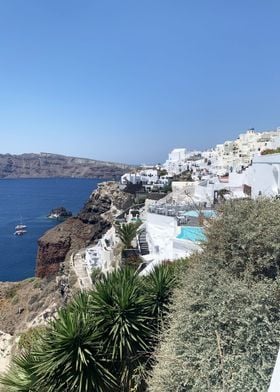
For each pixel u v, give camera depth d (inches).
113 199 3410.4
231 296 275.0
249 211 333.1
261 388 242.2
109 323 396.5
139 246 1243.2
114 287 418.6
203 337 280.7
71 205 7145.7
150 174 5014.8
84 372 371.6
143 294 423.5
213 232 329.4
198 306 299.1
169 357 296.4
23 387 395.9
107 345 396.2
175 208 1408.7
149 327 405.7
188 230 888.9
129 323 394.0
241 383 246.1
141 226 1456.7
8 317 1722.4
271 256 299.6
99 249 1857.8
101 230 2960.1
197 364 277.0
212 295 289.4
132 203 3351.4
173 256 820.6
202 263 329.4
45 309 1583.4
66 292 1547.7
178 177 4210.1
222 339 271.4
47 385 377.4
